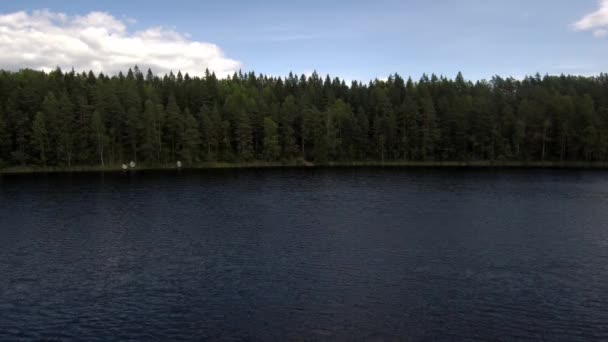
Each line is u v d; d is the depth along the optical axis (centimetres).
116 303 2798
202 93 15500
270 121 13738
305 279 3180
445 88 17338
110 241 4241
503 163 13388
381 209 5831
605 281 3138
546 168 12100
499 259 3641
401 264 3506
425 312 2636
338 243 4122
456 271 3338
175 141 13225
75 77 15912
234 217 5325
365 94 16700
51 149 11631
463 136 13825
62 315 2636
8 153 11612
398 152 14225
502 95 16262
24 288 3053
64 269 3441
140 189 7850
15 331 2442
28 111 12306
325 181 9131
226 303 2780
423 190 7681
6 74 14600
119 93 14425
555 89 16438
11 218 5278
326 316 2586
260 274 3291
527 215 5406
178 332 2419
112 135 12512
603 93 15800
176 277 3247
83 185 8400
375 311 2650
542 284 3078
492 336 2362
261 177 9956
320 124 14075
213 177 9938
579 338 2348
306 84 19175
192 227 4800
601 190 7619
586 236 4381
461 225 4856
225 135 13712
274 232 4556
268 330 2428
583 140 12688
